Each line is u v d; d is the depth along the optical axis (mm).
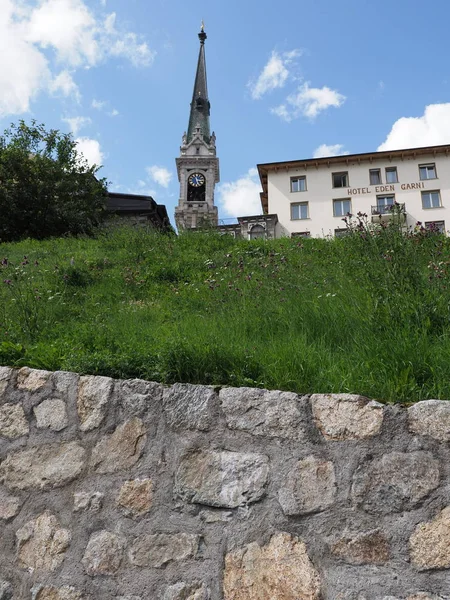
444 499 2338
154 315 6188
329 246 11086
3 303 6348
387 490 2432
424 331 3594
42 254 12203
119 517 2832
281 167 44125
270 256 8867
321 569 2391
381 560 2326
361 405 2631
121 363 3541
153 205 37219
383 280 4590
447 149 42188
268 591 2434
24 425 3318
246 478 2682
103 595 2695
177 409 2963
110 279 8812
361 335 3936
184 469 2811
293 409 2742
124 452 2975
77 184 28125
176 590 2574
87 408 3176
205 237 13312
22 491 3133
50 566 2869
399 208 6711
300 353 3568
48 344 4523
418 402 2562
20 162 26438
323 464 2582
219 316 5531
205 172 63219
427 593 2221
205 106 70750
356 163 43531
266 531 2547
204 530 2650
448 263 5023
